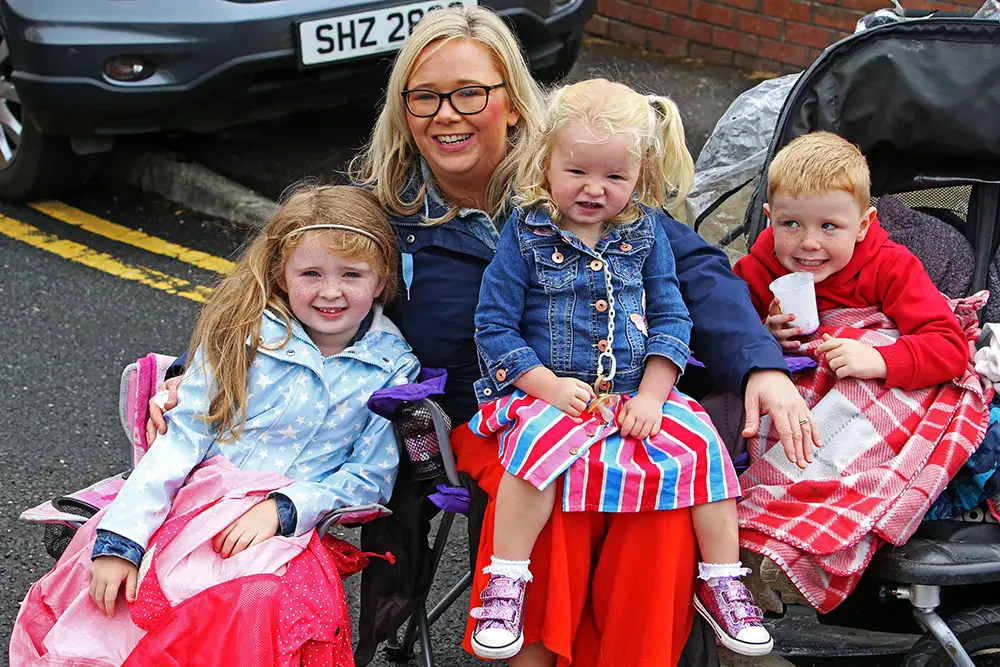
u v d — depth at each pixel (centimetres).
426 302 258
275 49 488
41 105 491
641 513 226
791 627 280
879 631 267
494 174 259
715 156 350
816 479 236
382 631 252
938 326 246
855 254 259
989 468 240
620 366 239
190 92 490
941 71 284
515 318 241
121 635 228
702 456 227
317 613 224
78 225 548
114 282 493
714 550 228
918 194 303
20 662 235
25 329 455
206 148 582
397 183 262
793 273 263
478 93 249
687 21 693
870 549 230
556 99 238
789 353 258
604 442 229
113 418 403
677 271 256
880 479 232
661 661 225
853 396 242
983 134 283
